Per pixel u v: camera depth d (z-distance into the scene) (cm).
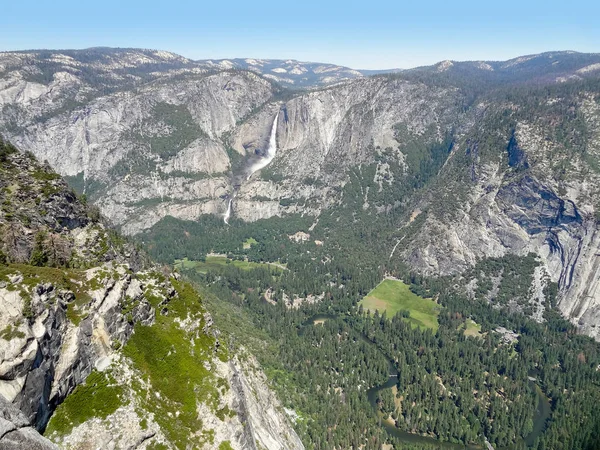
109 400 6731
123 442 6431
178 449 6888
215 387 7969
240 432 7712
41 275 6838
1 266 6838
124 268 8406
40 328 6109
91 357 6975
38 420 5872
